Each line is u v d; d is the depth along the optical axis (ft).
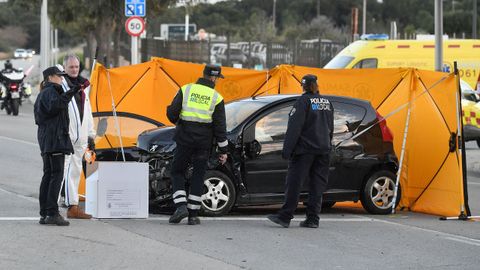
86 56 313.73
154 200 65.82
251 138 65.41
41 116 57.21
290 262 49.26
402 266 49.21
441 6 122.42
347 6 599.16
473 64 153.17
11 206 67.05
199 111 59.57
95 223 60.39
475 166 106.63
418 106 73.82
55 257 48.67
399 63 153.17
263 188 65.72
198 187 60.95
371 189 70.03
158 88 79.77
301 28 439.63
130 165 62.59
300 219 66.90
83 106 61.72
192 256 49.98
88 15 219.82
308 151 60.29
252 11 603.26
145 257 49.37
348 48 158.10
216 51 251.39
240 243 54.60
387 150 70.79
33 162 96.43
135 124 77.30
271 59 242.99
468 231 62.80
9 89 167.32
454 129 70.28
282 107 67.15
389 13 577.84
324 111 60.85
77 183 62.23
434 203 72.18
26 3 235.61
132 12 135.64
